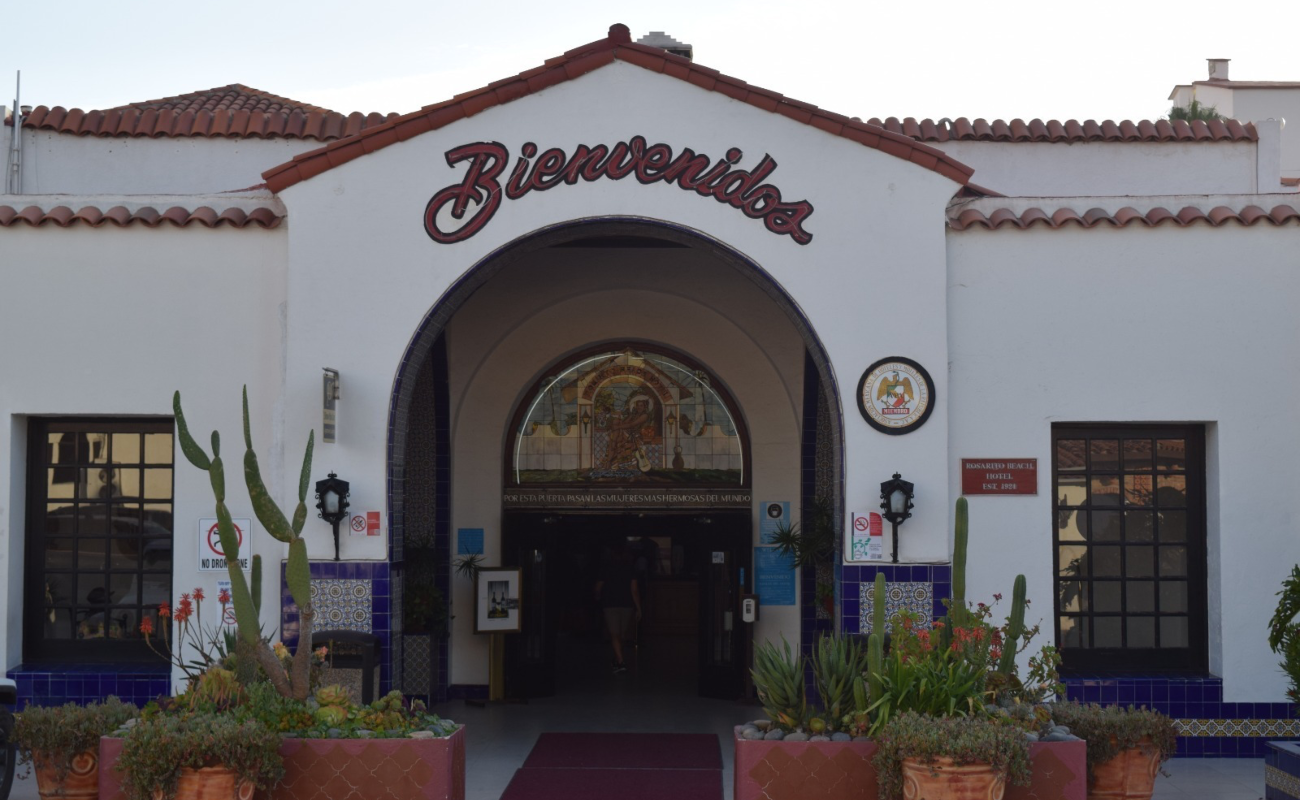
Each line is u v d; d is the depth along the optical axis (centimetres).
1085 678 1003
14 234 1016
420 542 1273
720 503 1312
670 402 1326
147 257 1015
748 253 991
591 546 1859
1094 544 1029
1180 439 1033
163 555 1040
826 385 1017
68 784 764
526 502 1319
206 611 1000
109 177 1366
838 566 999
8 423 1008
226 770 709
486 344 1299
